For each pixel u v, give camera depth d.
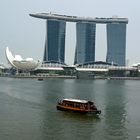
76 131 91.88
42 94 189.25
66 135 87.50
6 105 136.88
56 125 98.69
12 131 89.88
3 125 96.69
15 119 105.81
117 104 146.88
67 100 124.25
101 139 84.50
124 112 123.50
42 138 84.12
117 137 86.56
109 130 93.62
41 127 95.38
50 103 145.50
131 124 101.56
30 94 187.62
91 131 92.19
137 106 141.12
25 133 88.25
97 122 104.00
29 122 101.81
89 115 114.88
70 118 109.44
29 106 135.00
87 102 117.44
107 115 116.25
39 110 124.69
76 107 119.12
